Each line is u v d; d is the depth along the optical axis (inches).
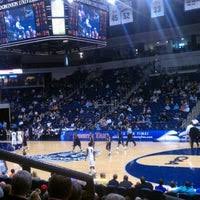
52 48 820.0
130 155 854.5
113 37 1544.0
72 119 1407.5
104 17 787.4
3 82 1685.5
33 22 709.3
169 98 1293.1
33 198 125.5
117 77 1523.1
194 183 558.3
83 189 95.7
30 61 1696.6
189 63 1409.9
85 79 1590.8
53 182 77.9
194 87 1295.5
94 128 1284.4
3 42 751.7
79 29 725.3
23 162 75.0
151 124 1205.7
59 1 689.6
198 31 1391.5
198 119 1179.3
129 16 1029.2
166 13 1298.0
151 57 1487.5
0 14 741.9
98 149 991.0
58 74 1686.8
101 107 1414.9
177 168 673.0
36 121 1453.0
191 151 877.8
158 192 338.6
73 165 741.3
